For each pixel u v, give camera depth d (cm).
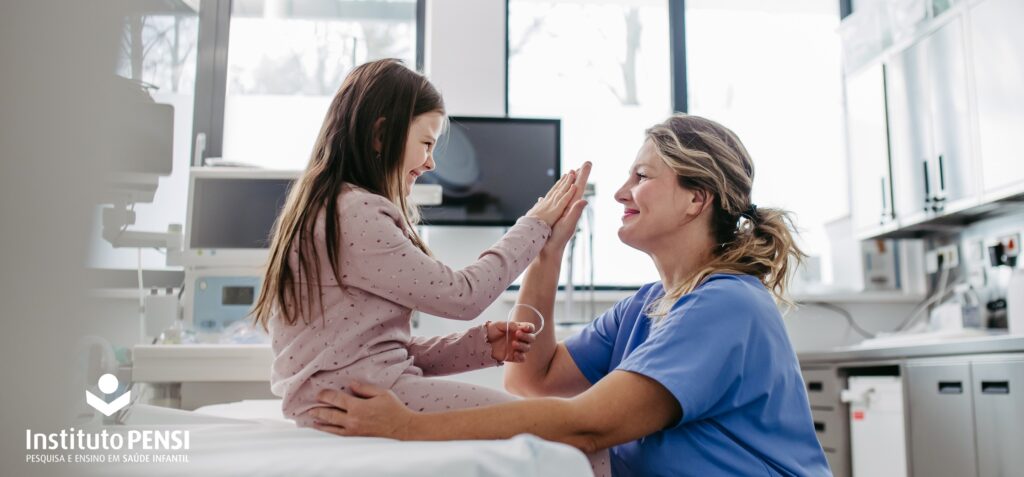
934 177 321
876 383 290
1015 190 277
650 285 146
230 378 194
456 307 112
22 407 39
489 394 112
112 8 43
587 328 152
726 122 408
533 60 401
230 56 388
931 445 262
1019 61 277
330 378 104
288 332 110
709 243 133
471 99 372
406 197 133
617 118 400
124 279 71
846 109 386
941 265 365
